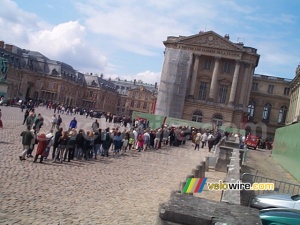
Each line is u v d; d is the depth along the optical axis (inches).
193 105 3732.8
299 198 555.5
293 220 345.7
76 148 989.2
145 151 1437.0
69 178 717.3
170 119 2655.0
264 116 4441.4
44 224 419.2
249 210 206.5
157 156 1320.1
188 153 1555.1
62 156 910.4
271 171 1311.5
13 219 419.5
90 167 894.4
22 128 1462.8
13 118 1844.2
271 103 4426.7
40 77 5674.2
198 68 3833.7
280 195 573.3
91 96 7012.8
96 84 7052.2
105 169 893.8
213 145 1729.8
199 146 1894.7
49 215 458.0
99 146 1143.0
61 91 5757.9
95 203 553.6
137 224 473.4
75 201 548.4
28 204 492.7
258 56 3774.6
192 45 3777.1
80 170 829.8
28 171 721.0
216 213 191.8
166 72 3464.6
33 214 451.8
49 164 852.6
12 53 4987.7
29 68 5393.7
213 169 1141.1
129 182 765.9
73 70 6643.7
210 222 181.5
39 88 5674.2
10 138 1138.0
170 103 3420.3
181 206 195.6
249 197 610.2
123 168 948.6
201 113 3725.4
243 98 3740.2
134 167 990.4
